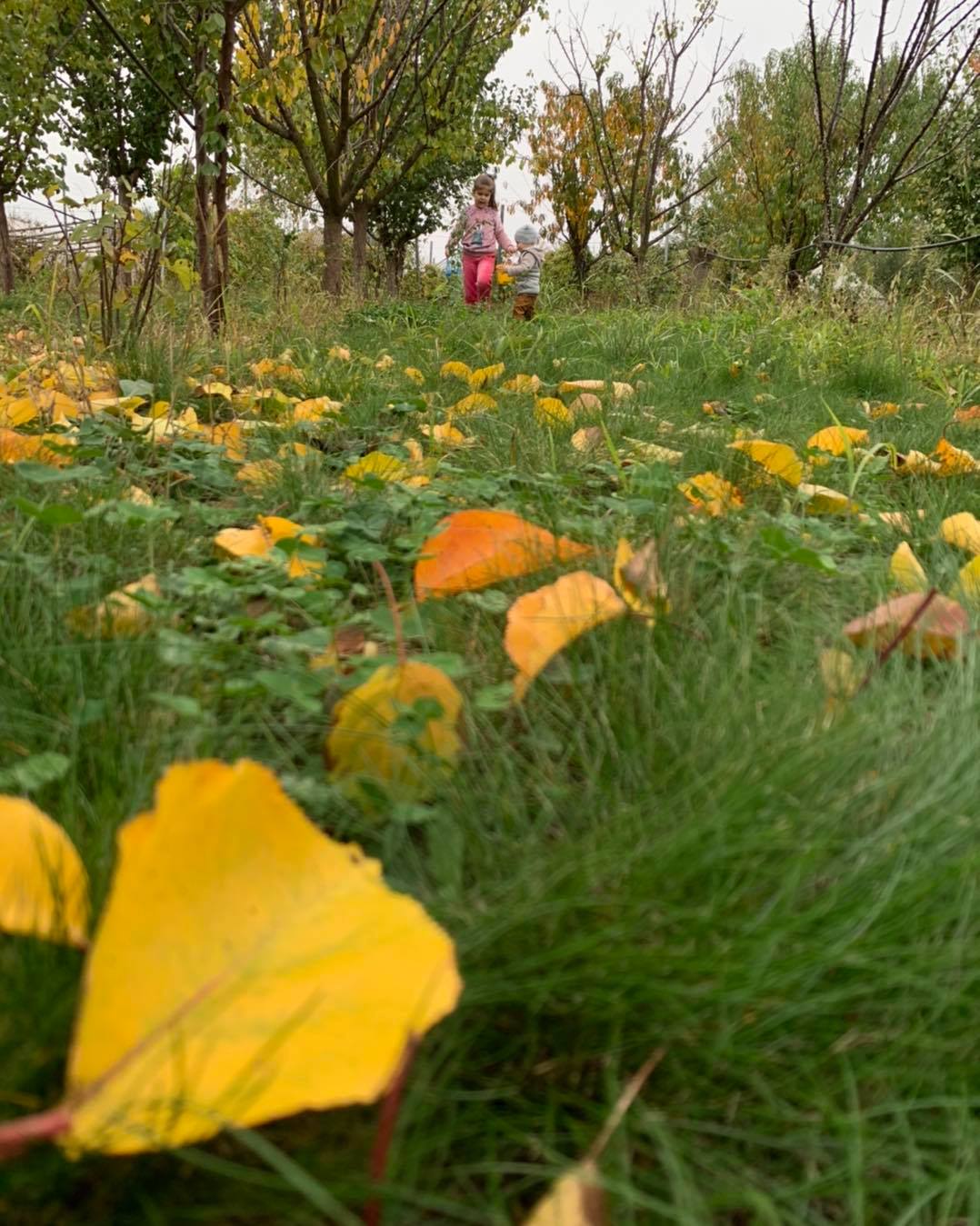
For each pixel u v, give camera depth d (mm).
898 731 1251
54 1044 766
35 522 1911
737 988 894
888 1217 848
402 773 1180
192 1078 649
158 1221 689
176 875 720
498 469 2701
